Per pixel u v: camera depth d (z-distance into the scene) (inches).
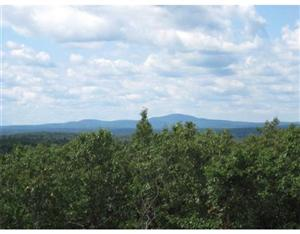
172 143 1369.3
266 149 1481.3
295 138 1738.4
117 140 1550.2
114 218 1366.9
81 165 1366.9
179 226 1315.2
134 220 1317.7
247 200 1263.5
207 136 1487.5
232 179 1217.4
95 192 1332.4
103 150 1380.4
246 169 1221.7
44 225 1269.7
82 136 1408.7
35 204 1255.5
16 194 1256.2
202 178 1310.3
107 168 1359.5
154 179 1339.8
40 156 1443.2
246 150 1300.4
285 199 1411.2
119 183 1359.5
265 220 1391.5
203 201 1298.0
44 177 1275.8
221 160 1246.3
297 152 1572.3
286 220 1423.5
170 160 1348.4
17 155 1566.2
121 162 1375.5
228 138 1469.0
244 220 1267.2
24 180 1261.1
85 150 1370.6
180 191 1322.6
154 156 1362.0
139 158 1406.3
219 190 1219.9
